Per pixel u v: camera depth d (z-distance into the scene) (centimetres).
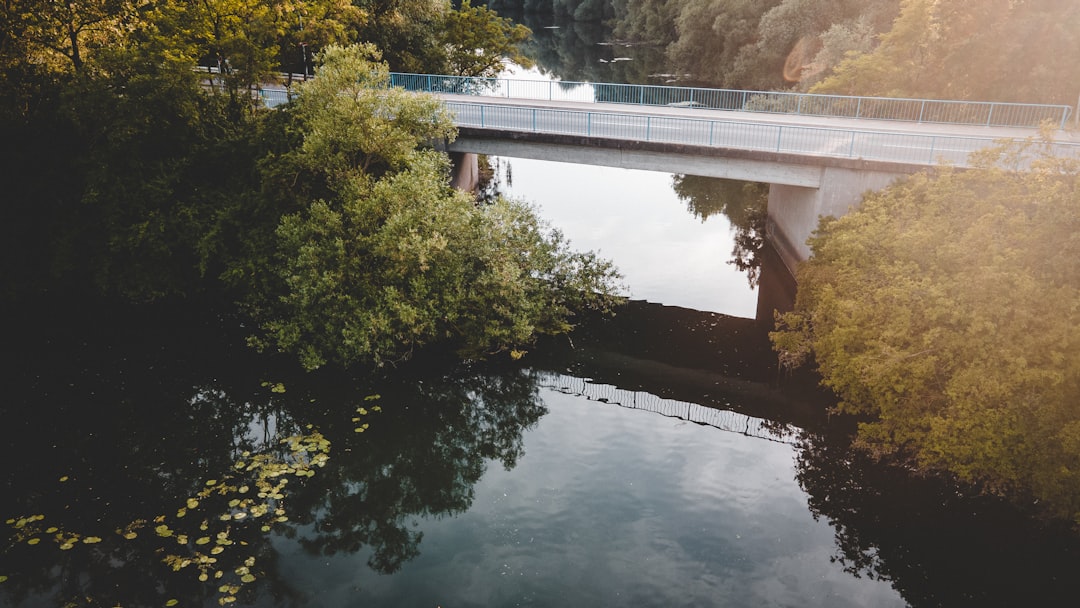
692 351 1942
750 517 1270
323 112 1802
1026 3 2777
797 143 2097
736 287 2370
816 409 1642
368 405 1661
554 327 2053
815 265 1834
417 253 1670
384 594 1087
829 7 4225
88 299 2186
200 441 1509
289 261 1745
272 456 1461
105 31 2220
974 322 1268
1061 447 1153
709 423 1589
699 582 1109
